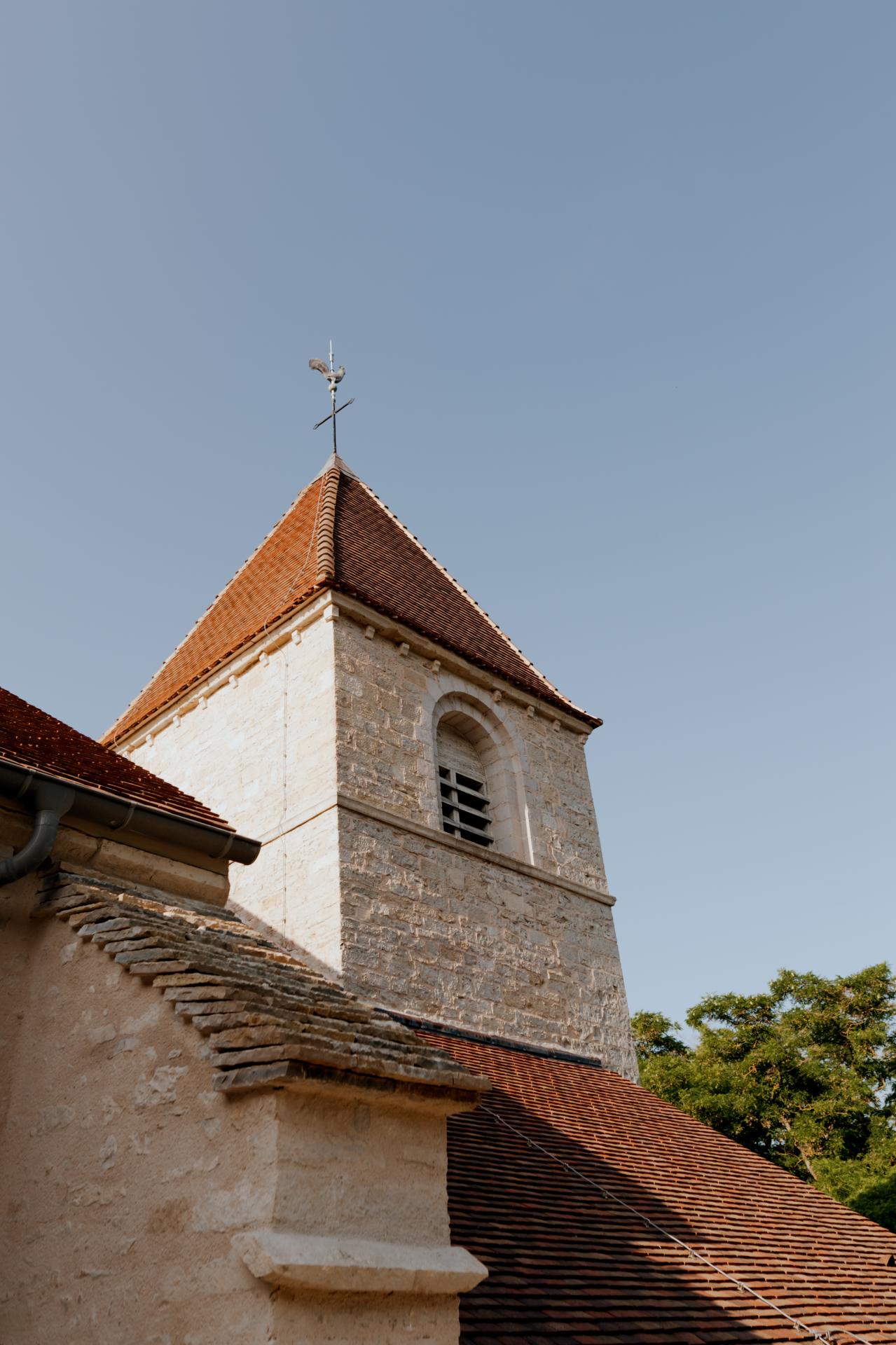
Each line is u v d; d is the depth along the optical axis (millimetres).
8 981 6152
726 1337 8023
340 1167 4699
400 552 19719
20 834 6816
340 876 13148
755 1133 30062
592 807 18344
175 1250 4613
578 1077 14133
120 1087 5293
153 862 7645
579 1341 6855
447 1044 12797
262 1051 4711
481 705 17391
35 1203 5355
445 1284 4746
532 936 15461
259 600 17891
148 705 18281
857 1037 30688
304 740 14805
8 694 9523
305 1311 4246
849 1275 11070
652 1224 9945
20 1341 5000
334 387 23031
